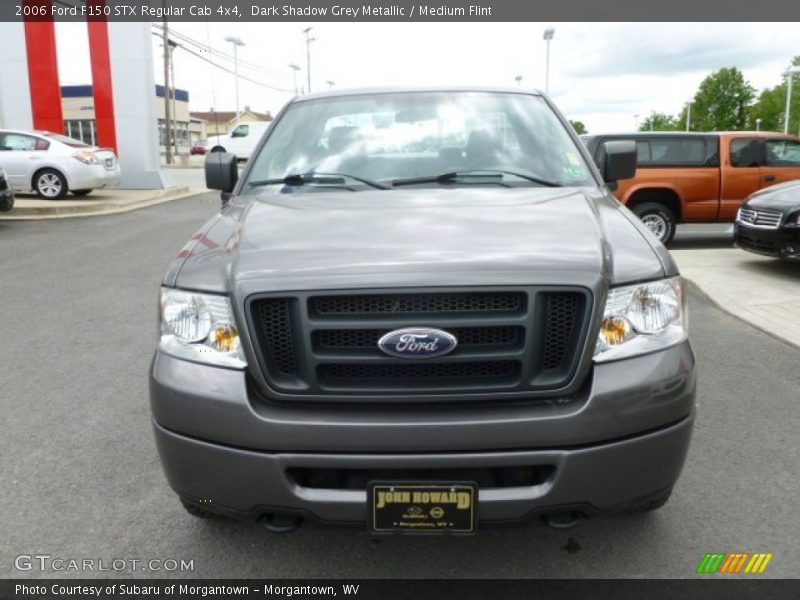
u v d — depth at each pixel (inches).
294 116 155.3
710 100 3302.2
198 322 95.5
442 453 88.2
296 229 106.2
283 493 90.4
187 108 3021.7
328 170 139.6
